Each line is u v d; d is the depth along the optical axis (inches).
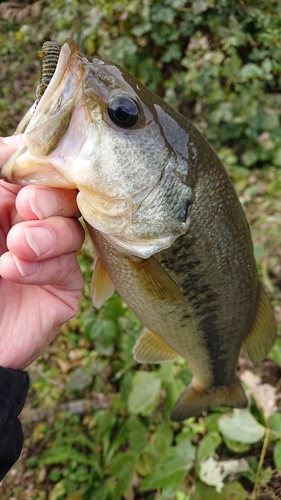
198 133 7.8
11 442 7.7
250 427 12.5
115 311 16.2
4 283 8.0
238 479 12.6
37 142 6.2
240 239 8.6
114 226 7.0
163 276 7.7
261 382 14.4
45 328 8.1
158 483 12.3
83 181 6.5
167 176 7.2
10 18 38.7
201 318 9.0
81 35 25.1
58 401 16.1
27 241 6.1
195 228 7.8
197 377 11.2
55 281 6.8
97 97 6.5
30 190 6.3
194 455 12.8
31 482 14.4
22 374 7.6
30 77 35.3
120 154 6.8
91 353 16.9
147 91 7.3
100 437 14.3
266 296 10.1
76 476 14.1
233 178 22.6
